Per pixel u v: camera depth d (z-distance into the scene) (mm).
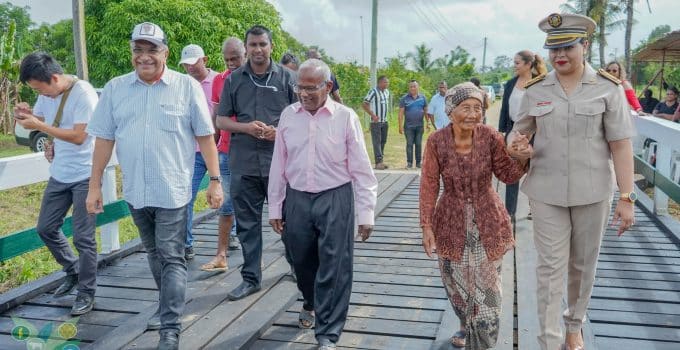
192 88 3410
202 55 5051
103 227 5145
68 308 4094
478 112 2865
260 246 4199
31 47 23406
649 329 3750
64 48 23078
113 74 15547
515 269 4848
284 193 3479
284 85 4086
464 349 3408
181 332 3557
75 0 10805
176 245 3348
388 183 8656
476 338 2986
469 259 2992
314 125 3271
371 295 4320
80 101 3814
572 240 3188
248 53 3994
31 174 4285
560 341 3104
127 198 3369
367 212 3299
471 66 42562
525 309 4004
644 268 4934
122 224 7555
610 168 3088
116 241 5207
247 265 4148
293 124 3326
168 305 3271
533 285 4426
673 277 4703
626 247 5547
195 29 15398
